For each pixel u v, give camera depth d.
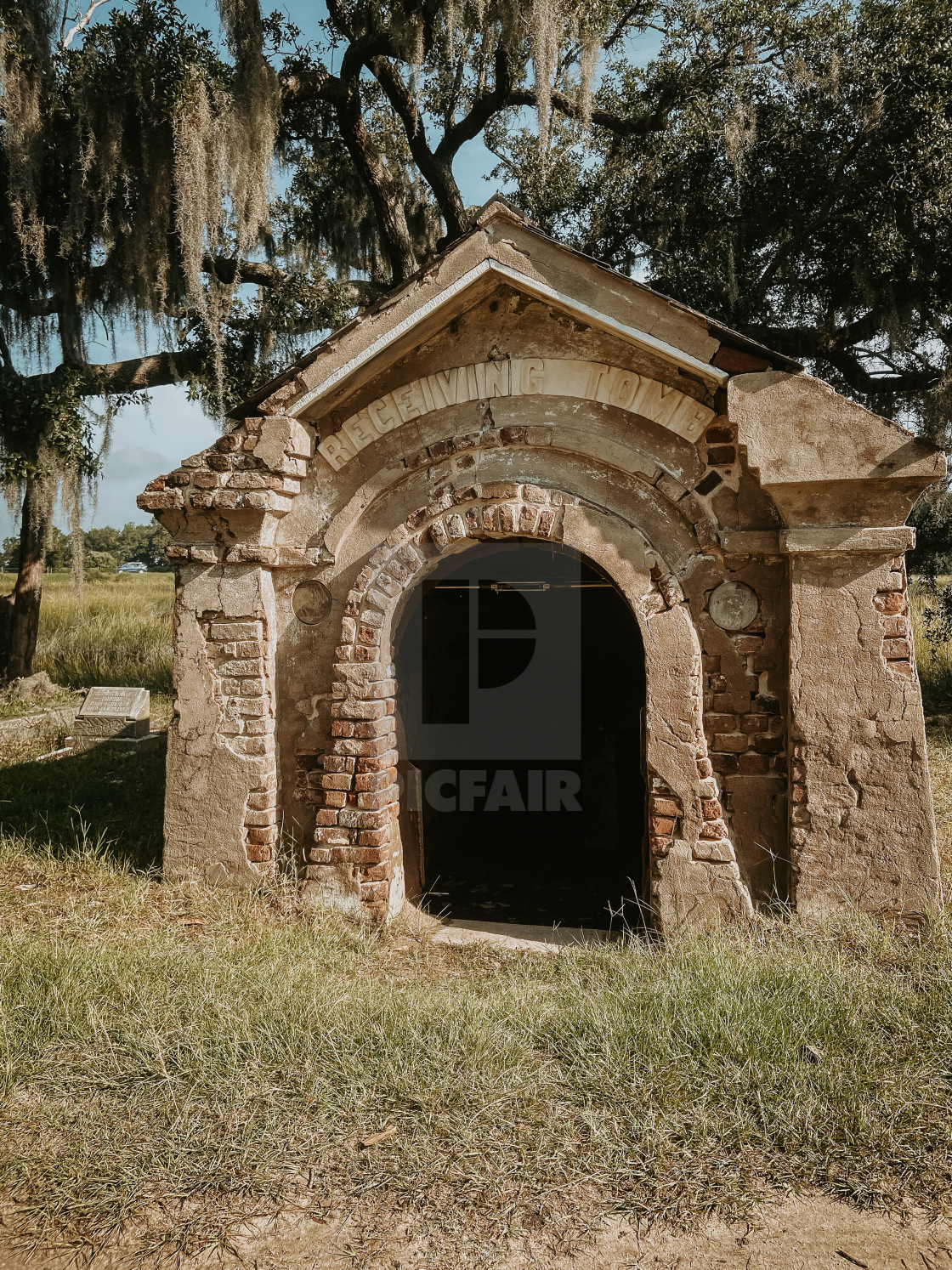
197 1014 4.04
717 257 12.23
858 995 3.98
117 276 12.68
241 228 11.52
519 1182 3.06
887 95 11.03
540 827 9.76
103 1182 3.10
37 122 10.99
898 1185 3.03
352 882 5.45
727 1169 3.11
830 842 4.86
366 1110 3.42
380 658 5.51
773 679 5.11
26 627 14.50
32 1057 3.80
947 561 12.86
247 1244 2.87
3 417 12.47
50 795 8.37
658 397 5.18
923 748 4.75
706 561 5.17
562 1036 3.88
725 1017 3.82
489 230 5.11
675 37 12.59
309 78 12.34
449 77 14.22
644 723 5.45
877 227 10.93
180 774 5.78
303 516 5.79
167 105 10.93
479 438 5.42
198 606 5.75
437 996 4.22
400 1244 2.85
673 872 5.02
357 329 5.32
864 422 4.68
